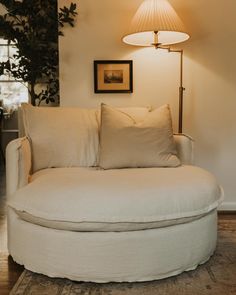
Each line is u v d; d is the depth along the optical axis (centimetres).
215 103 276
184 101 276
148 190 161
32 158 216
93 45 272
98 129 235
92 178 175
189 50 273
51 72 356
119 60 273
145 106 271
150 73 275
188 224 167
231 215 268
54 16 325
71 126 229
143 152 208
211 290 156
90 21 271
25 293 154
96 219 152
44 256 163
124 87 275
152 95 276
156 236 159
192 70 274
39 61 332
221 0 268
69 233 158
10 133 570
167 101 277
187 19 270
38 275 171
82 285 162
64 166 222
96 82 274
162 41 262
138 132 212
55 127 225
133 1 269
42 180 176
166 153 211
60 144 222
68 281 165
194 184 172
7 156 185
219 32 270
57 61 336
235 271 174
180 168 202
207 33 271
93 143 230
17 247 176
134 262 158
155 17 229
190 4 269
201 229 172
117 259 157
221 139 279
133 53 273
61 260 160
